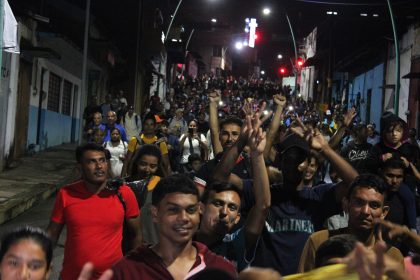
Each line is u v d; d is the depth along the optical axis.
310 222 4.51
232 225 4.00
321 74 52.44
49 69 21.20
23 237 2.82
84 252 4.79
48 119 21.72
